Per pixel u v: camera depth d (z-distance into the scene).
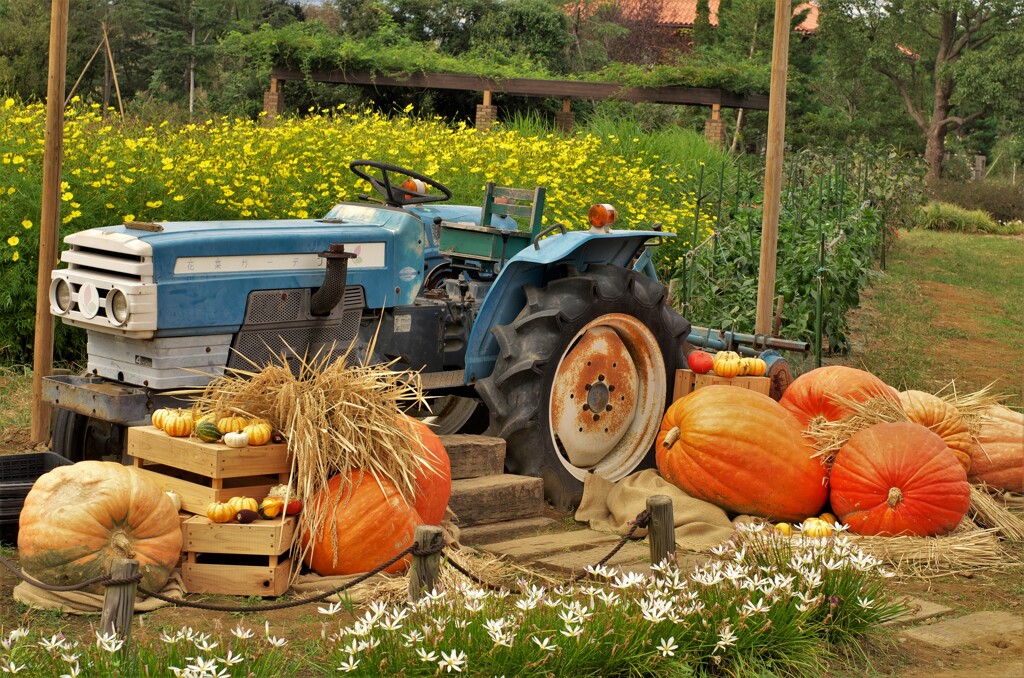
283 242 5.09
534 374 5.59
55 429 5.41
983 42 45.12
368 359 5.09
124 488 4.13
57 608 4.05
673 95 20.17
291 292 5.13
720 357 6.26
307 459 4.44
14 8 29.34
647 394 6.21
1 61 26.70
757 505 5.52
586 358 5.90
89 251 4.95
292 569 4.48
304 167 10.05
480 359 5.79
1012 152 48.06
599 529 5.50
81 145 8.76
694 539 5.30
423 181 6.04
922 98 46.41
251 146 10.07
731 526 5.47
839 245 9.92
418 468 4.63
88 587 4.09
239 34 22.16
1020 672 3.94
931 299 14.25
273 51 21.52
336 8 30.95
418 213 7.12
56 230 5.94
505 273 5.76
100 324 4.79
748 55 34.44
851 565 4.35
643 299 6.07
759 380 6.25
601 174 12.62
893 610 4.32
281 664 3.57
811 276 9.13
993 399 6.62
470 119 26.34
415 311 5.71
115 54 31.64
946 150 47.09
